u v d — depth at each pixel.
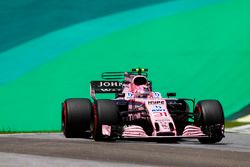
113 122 36.97
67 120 42.38
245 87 87.69
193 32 93.94
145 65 92.56
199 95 88.50
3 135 48.59
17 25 96.00
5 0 96.38
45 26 96.62
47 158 25.70
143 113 38.62
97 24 96.75
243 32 92.88
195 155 27.88
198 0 96.06
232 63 90.69
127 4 97.62
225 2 95.31
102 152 28.56
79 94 89.62
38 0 97.62
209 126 38.06
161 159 26.12
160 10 96.50
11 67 92.94
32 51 94.75
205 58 91.81
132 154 27.88
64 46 95.50
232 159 26.52
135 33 95.62
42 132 54.53
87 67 93.06
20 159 25.19
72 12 97.25
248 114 82.38
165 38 94.38
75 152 28.45
